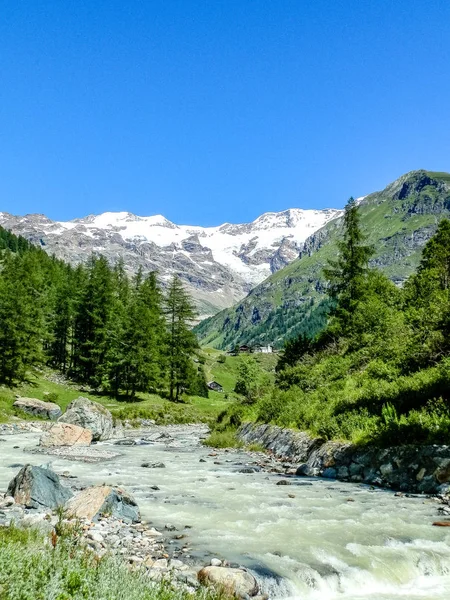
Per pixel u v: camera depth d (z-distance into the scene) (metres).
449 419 18.02
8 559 5.58
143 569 7.14
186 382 84.12
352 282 53.84
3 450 26.34
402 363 29.64
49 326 83.06
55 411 53.62
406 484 16.75
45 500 11.74
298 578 8.38
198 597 6.43
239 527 11.45
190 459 25.45
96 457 24.86
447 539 10.73
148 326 77.75
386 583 8.77
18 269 89.25
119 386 79.75
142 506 13.45
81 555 6.59
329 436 23.34
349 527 11.55
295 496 15.27
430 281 46.12
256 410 39.38
